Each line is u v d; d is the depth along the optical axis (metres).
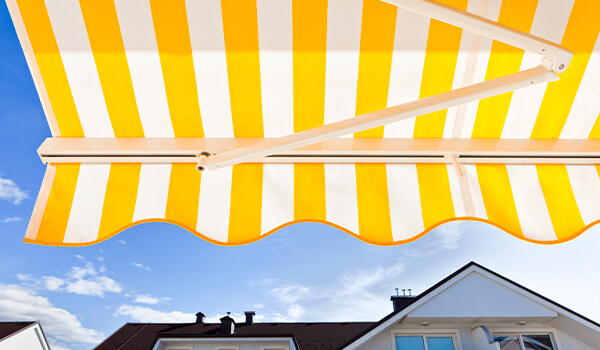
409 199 2.52
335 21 2.28
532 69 1.93
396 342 13.18
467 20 1.71
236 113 2.47
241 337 16.53
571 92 2.49
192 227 2.37
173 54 2.31
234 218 2.42
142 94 2.39
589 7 2.29
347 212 2.47
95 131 2.46
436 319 13.00
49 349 19.59
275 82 2.41
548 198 2.52
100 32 2.24
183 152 2.46
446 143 2.57
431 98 2.00
